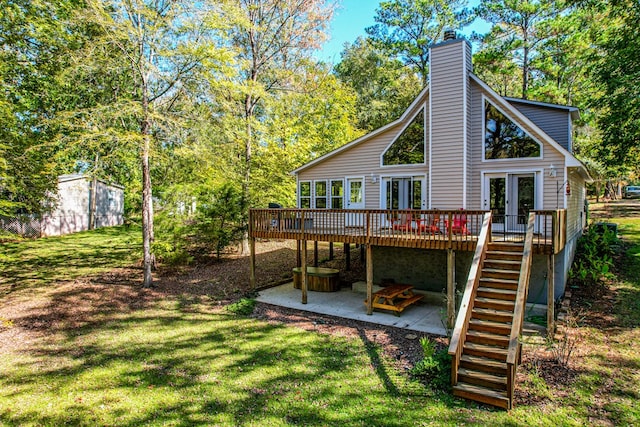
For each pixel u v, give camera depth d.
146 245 13.62
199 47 12.25
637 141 14.52
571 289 11.22
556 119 12.69
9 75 12.85
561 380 6.34
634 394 5.86
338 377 6.83
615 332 8.22
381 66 33.22
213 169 15.79
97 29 12.27
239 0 16.88
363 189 14.21
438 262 11.80
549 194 10.61
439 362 6.86
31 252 18.94
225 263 17.16
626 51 13.19
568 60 23.33
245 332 9.32
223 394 6.38
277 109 19.44
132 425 5.57
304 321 10.02
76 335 9.36
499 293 7.32
